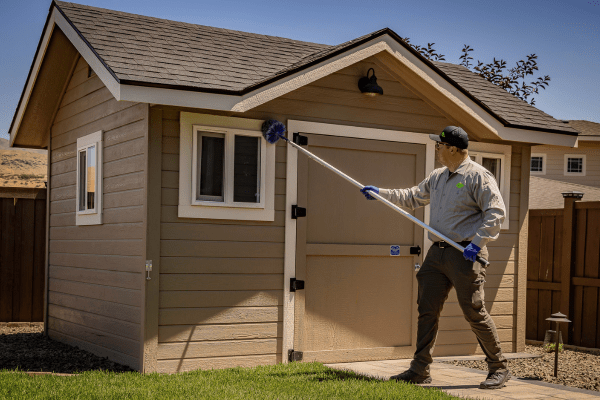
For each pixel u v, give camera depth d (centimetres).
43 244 891
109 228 636
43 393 439
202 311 558
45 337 808
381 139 644
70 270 748
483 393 474
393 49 612
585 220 792
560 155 1831
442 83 637
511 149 737
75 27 606
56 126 827
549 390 489
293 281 594
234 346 570
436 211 504
